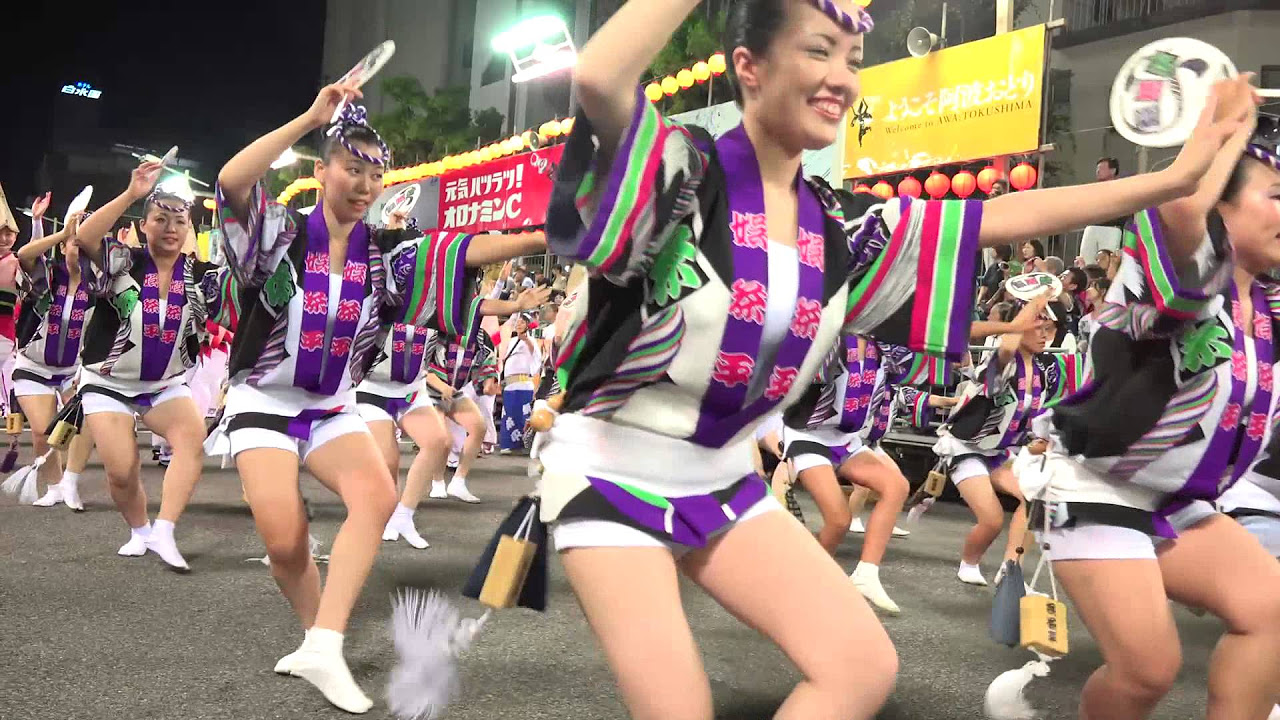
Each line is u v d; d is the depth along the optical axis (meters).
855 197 2.12
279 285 3.36
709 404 1.89
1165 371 2.44
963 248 2.07
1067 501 2.55
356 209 3.39
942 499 10.35
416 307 3.48
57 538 5.94
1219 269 2.29
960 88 9.80
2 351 8.57
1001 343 5.82
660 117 1.77
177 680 3.46
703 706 1.75
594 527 1.85
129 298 5.36
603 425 1.92
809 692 1.76
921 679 3.94
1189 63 2.28
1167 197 2.03
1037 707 3.65
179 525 6.58
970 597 5.55
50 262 7.13
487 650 4.02
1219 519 2.54
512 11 27.66
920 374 5.23
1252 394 2.47
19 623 4.08
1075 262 9.88
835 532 5.23
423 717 3.16
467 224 16.41
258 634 4.08
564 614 4.63
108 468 5.38
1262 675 2.39
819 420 5.31
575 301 1.97
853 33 1.84
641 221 1.74
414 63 35.53
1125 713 2.51
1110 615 2.46
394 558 5.87
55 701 3.20
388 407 6.35
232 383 3.49
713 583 1.95
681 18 1.68
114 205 5.27
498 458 12.34
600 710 3.34
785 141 1.91
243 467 3.39
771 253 1.87
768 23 1.85
